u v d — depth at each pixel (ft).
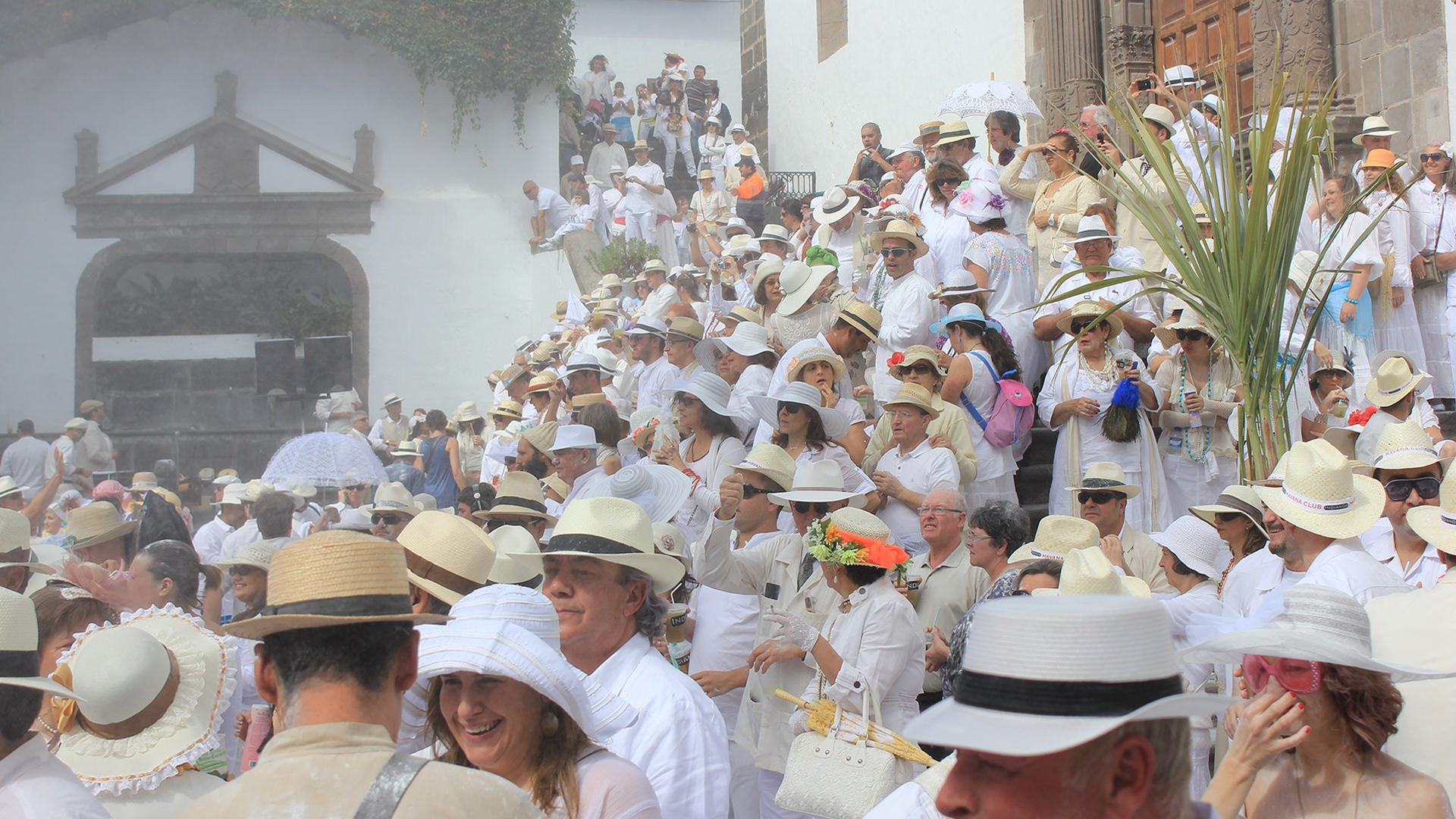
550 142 73.31
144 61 69.56
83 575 15.08
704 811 10.37
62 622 13.16
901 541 20.75
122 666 10.30
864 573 14.17
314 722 6.77
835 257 30.32
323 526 28.45
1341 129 33.17
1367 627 8.66
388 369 71.77
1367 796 8.46
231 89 70.08
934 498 18.03
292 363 70.18
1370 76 33.71
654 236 65.26
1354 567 12.42
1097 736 5.11
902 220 25.40
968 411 22.80
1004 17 50.11
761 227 60.23
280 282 70.28
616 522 11.20
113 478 56.03
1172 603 14.53
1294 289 24.08
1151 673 5.35
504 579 14.61
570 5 73.77
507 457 33.14
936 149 38.04
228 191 70.13
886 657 13.62
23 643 8.21
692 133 80.69
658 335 31.78
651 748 10.48
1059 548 15.08
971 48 52.85
